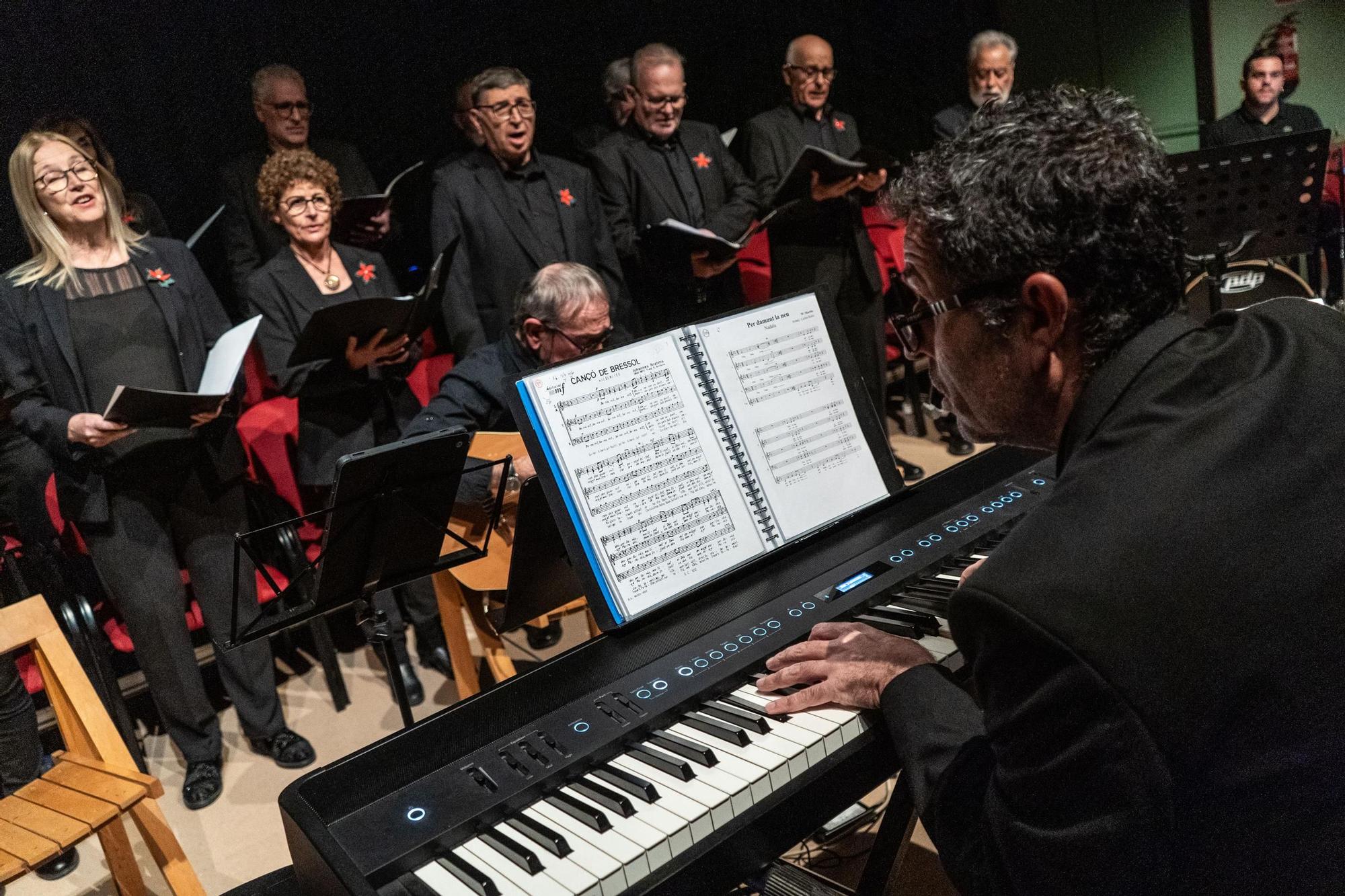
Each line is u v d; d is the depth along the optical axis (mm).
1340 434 805
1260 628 743
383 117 3982
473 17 4129
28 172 2416
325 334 2578
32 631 1956
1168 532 755
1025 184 831
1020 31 5680
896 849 1412
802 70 3906
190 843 2402
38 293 2428
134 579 2486
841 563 1521
